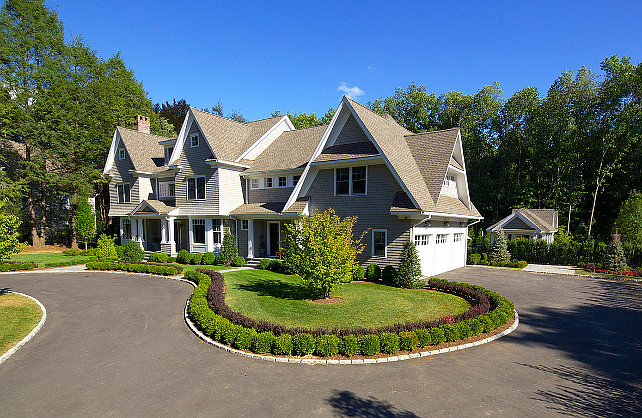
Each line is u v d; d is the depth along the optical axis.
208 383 7.20
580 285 18.27
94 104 36.44
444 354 8.66
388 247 17.77
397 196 17.38
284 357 8.45
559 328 10.87
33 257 29.02
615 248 22.91
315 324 10.48
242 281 17.52
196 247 25.84
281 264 20.55
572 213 41.16
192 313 11.19
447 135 20.47
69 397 6.65
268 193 24.70
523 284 18.45
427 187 18.28
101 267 22.72
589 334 10.29
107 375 7.60
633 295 15.80
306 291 15.14
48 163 33.25
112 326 11.09
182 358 8.53
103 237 27.20
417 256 16.31
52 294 15.71
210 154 24.75
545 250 27.30
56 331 10.62
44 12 32.41
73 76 35.19
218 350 9.07
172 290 16.42
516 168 47.72
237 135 27.70
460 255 25.55
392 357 8.38
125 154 31.48
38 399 6.59
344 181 19.47
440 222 21.22
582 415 5.97
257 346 8.68
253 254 23.95
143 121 35.66
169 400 6.51
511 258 28.67
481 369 7.80
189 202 26.03
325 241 12.99
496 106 48.44
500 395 6.64
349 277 13.34
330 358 8.35
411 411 6.08
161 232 29.94
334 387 6.98
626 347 9.25
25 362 8.35
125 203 31.50
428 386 7.00
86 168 33.34
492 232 33.94
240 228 24.98
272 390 6.88
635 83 35.91
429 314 11.63
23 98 30.38
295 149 25.27
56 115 31.28
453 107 50.56
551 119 41.50
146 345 9.44
